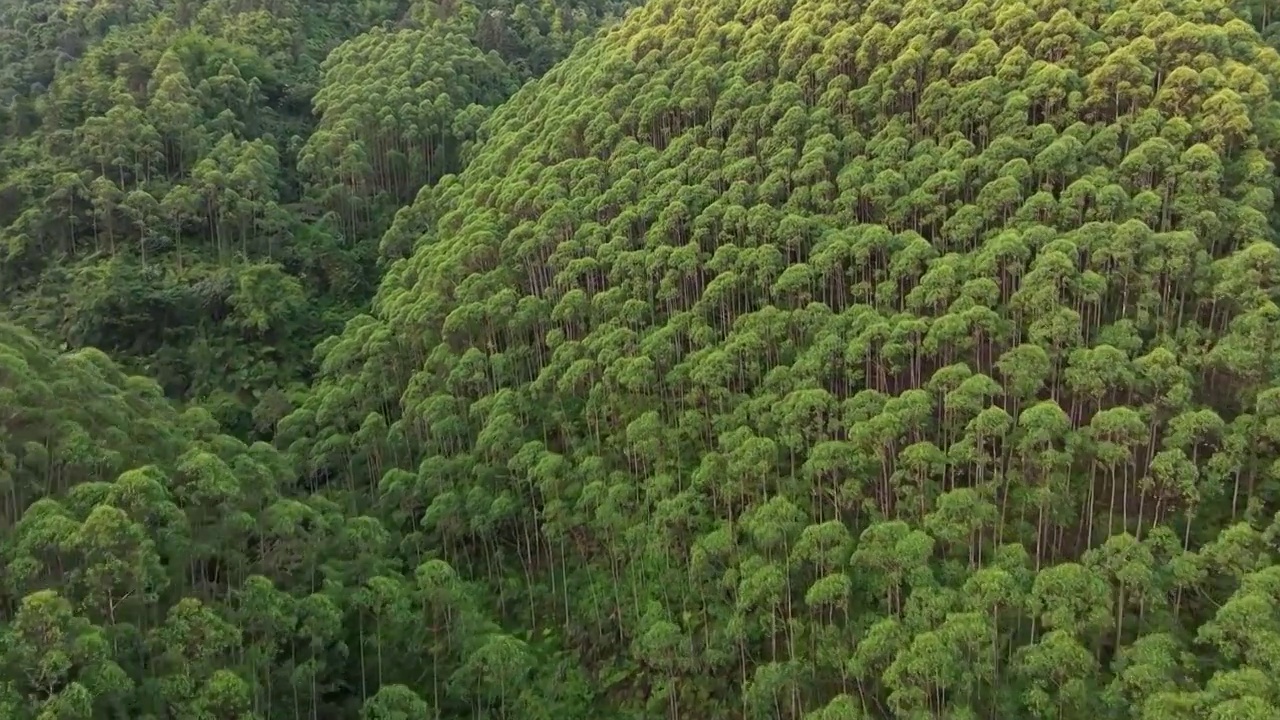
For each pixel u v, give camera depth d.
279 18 133.75
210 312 84.62
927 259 60.66
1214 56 64.38
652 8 105.38
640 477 62.47
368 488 69.50
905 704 41.88
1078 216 58.50
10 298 83.56
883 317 58.19
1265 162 56.69
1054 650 39.84
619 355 64.94
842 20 83.69
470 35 139.12
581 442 64.94
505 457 64.50
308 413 71.69
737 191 70.50
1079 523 48.53
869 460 51.38
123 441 50.38
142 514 43.53
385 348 73.75
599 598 59.47
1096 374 48.56
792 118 74.31
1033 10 73.62
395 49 123.62
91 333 78.88
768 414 56.44
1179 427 46.12
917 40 74.62
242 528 49.06
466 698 52.59
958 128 68.62
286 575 51.19
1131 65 63.75
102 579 39.69
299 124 117.56
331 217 100.31
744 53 86.56
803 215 67.75
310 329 88.06
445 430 65.25
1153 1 69.94
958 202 63.31
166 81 102.12
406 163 109.94
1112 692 39.78
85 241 88.50
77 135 94.31
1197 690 38.44
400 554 62.38
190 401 77.44
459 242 79.44
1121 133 62.97
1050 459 47.00
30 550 40.03
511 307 71.25
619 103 88.94
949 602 43.34
